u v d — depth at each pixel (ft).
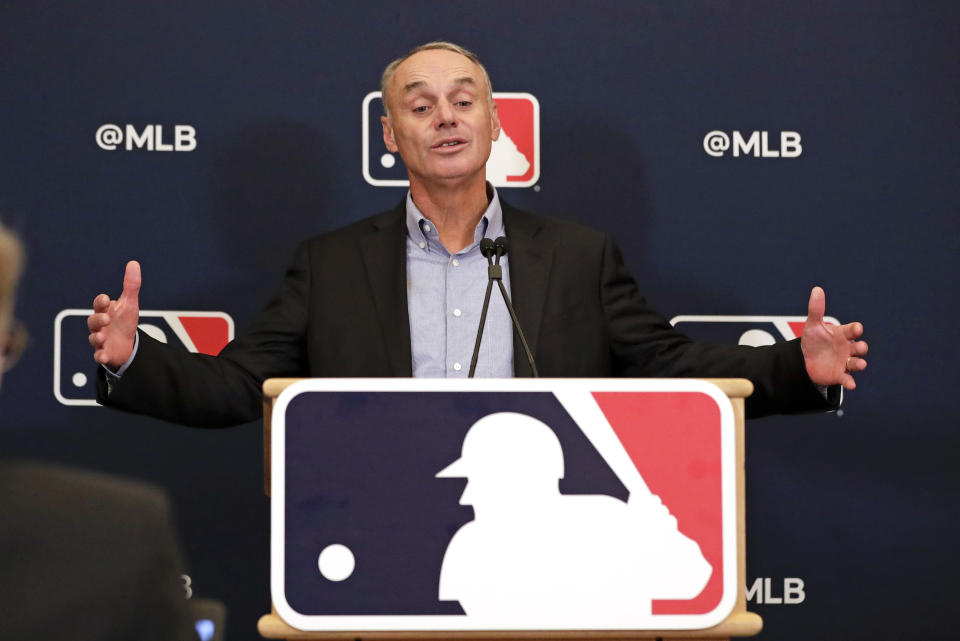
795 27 36.06
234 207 35.81
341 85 35.96
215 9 35.83
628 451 16.80
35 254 35.32
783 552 35.50
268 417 19.43
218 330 35.76
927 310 35.78
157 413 25.79
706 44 36.06
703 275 35.99
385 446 16.79
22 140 35.45
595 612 16.47
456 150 28.12
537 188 36.09
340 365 27.71
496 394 16.93
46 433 35.22
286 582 16.52
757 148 36.04
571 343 27.68
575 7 36.11
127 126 35.65
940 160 35.96
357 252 29.14
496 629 16.44
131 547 12.76
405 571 16.55
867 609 35.47
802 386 23.72
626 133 36.06
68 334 35.32
